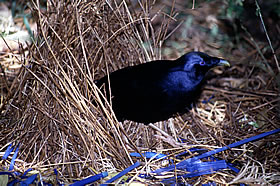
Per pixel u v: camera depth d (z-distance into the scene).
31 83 8.56
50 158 8.21
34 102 8.33
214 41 13.19
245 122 9.89
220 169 8.06
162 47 12.69
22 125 8.41
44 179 7.58
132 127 9.52
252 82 11.76
